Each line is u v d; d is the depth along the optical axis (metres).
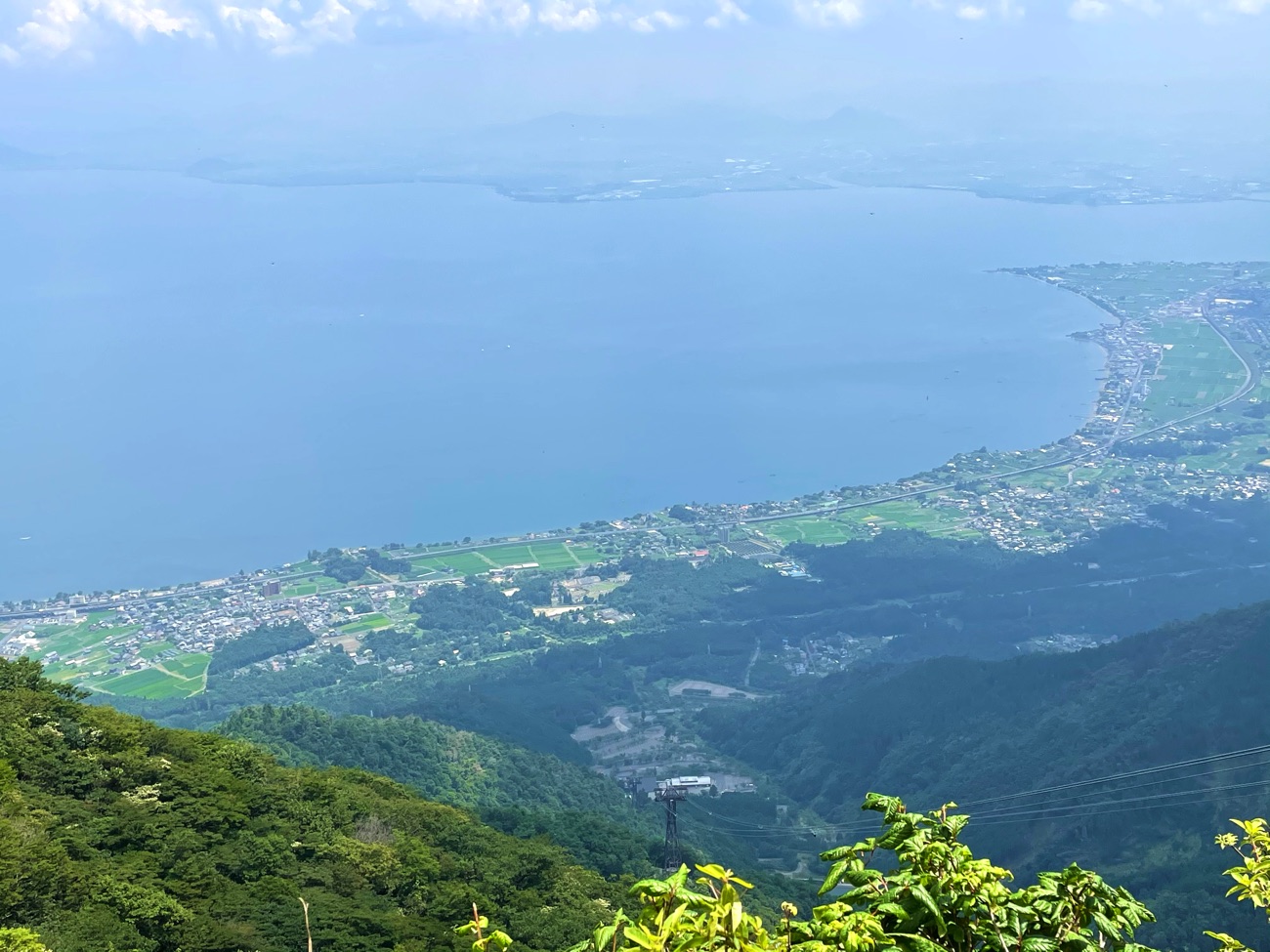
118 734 39.50
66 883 28.47
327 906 33.03
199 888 32.16
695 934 4.99
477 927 5.63
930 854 5.55
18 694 40.06
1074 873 5.70
